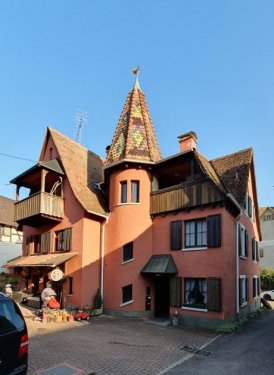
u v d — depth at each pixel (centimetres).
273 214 4447
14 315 662
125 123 2073
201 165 1673
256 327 1543
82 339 1219
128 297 1756
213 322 1479
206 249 1579
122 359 1003
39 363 926
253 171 2200
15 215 2070
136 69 2281
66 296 1805
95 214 1844
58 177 2077
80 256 1794
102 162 2498
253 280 2180
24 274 2247
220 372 898
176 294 1645
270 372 889
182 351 1112
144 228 1825
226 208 1582
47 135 2245
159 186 1991
